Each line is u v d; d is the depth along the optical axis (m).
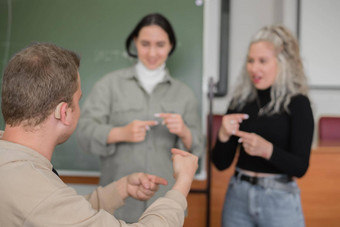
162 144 1.25
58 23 1.93
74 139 1.84
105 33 1.93
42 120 0.53
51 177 0.50
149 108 1.28
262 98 1.17
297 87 1.14
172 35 1.30
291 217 1.04
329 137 2.30
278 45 1.12
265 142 1.03
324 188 1.72
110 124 1.30
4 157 0.49
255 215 1.08
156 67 1.31
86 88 1.93
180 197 0.58
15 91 0.51
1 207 0.46
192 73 1.85
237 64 2.69
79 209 0.48
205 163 1.78
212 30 2.59
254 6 2.68
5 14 1.92
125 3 1.92
